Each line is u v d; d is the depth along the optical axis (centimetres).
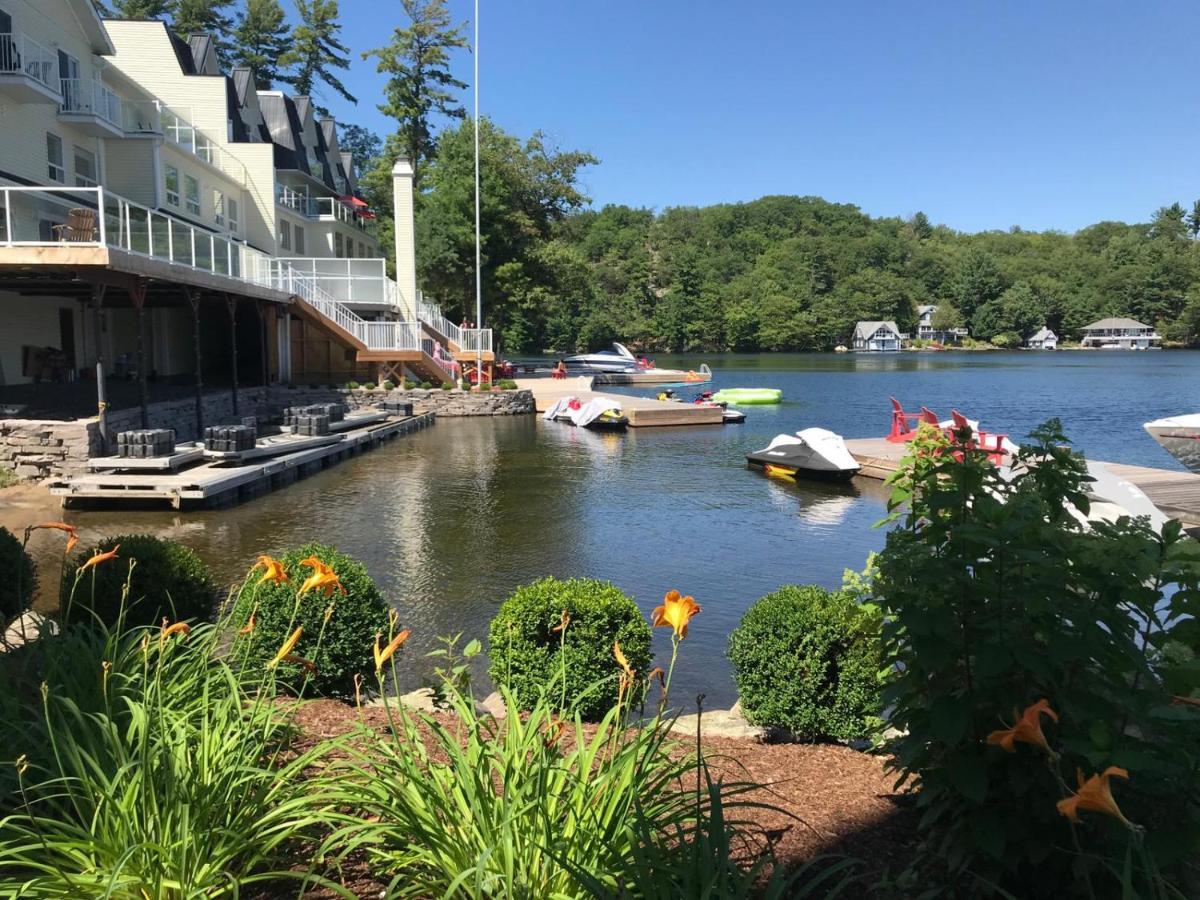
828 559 1088
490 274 4522
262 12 5575
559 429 2759
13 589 606
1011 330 12412
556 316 10012
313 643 508
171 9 5253
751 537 1216
